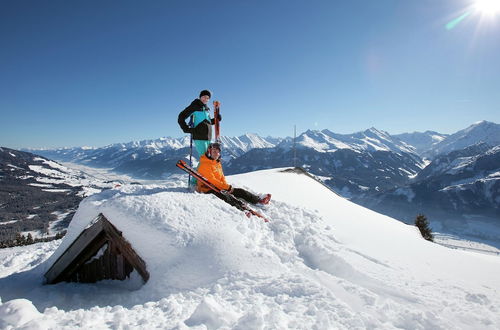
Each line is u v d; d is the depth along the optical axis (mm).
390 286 4309
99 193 6672
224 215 5926
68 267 5867
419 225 39500
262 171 12656
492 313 3680
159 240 5301
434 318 3350
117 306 4066
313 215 7234
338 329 3150
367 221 8383
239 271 4660
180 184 8250
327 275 4547
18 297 5270
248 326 3002
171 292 4637
